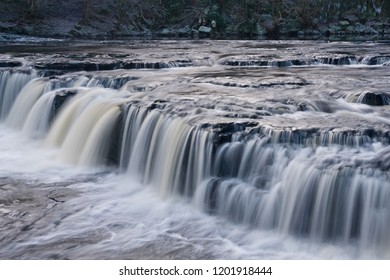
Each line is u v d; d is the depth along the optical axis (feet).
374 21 184.24
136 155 35.19
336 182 25.13
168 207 30.04
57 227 27.12
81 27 151.02
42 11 152.25
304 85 45.88
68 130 42.09
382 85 46.34
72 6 159.63
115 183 34.01
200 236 26.45
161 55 72.79
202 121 32.19
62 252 24.48
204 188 29.66
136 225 27.53
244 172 29.27
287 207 26.63
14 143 43.37
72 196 31.48
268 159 28.40
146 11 169.27
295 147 28.94
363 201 24.35
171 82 47.70
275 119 32.94
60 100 43.91
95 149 37.81
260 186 28.17
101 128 37.83
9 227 26.96
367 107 38.19
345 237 24.86
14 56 67.51
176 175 31.68
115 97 41.93
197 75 53.47
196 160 30.73
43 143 43.14
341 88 44.34
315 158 27.27
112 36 147.13
